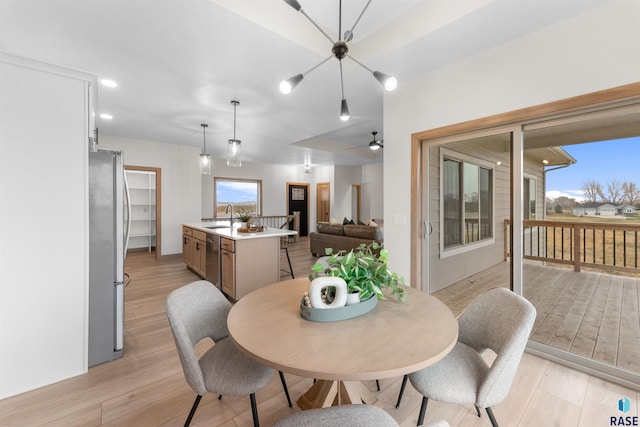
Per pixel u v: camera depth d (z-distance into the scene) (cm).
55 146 186
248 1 192
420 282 290
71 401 171
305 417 71
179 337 123
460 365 137
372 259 153
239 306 148
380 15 224
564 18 191
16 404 167
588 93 184
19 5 173
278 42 218
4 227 171
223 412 162
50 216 185
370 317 135
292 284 188
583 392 178
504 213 338
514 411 162
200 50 228
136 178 668
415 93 278
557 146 224
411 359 98
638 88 167
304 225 1024
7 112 170
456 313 288
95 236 209
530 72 208
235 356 142
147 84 289
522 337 118
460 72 246
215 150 674
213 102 342
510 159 230
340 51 172
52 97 184
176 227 603
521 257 227
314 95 321
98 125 445
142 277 449
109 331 214
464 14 190
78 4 174
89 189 205
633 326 236
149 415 160
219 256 359
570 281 262
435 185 299
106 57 238
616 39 175
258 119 412
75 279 195
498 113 225
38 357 182
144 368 206
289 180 988
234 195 884
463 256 337
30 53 229
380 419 72
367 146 727
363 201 980
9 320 173
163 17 188
